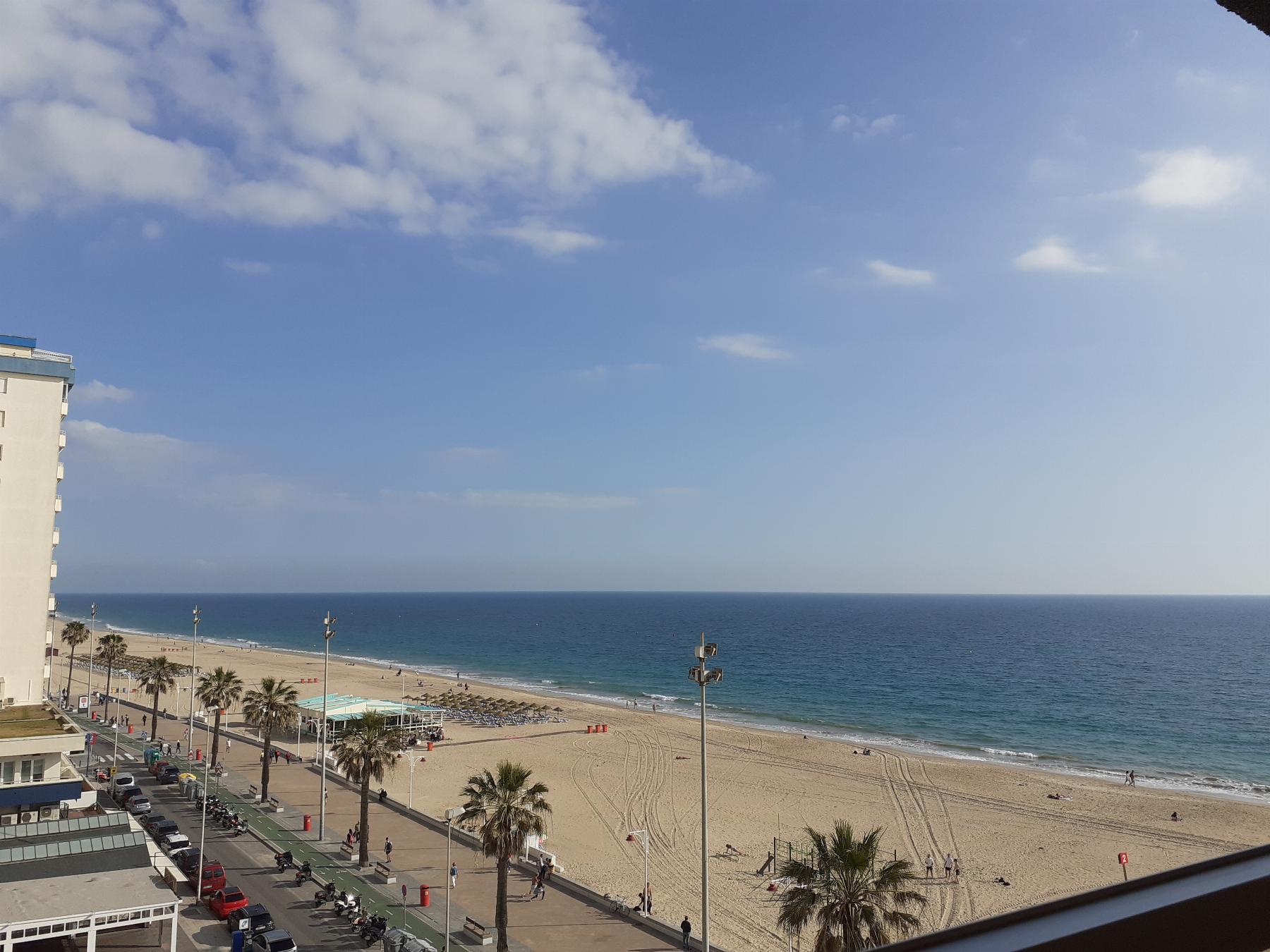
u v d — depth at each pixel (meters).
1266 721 101.81
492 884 41.59
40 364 48.31
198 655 185.00
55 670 135.12
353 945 34.09
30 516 47.34
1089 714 106.75
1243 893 2.77
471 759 74.75
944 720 102.81
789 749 80.75
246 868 42.84
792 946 35.69
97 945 31.75
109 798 55.97
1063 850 50.12
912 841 51.88
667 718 100.38
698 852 49.34
